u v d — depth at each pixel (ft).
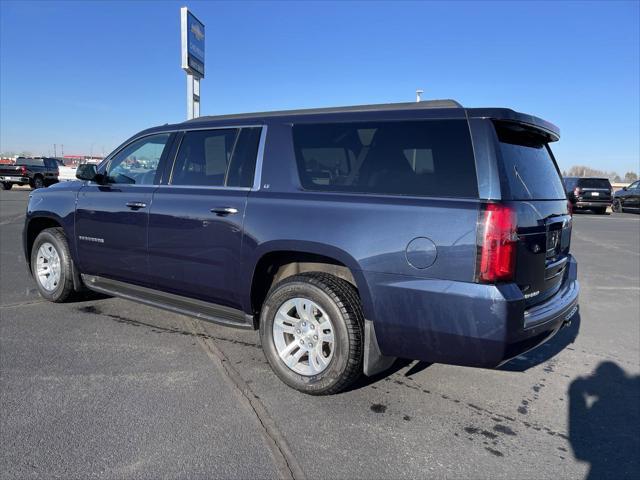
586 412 11.43
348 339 10.82
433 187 10.11
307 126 12.16
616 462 9.47
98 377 12.30
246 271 12.30
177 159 14.53
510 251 9.41
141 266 14.87
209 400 11.28
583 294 22.82
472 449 9.77
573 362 14.43
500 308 9.22
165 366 13.08
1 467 8.64
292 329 11.88
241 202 12.46
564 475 9.03
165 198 14.19
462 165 9.91
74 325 16.11
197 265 13.38
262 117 13.07
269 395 11.64
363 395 11.88
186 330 15.89
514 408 11.53
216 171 13.51
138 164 15.65
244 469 8.82
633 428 10.75
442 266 9.67
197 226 13.24
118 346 14.39
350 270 10.68
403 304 10.07
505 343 9.32
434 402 11.68
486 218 9.33
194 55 44.19
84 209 16.47
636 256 34.30
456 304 9.52
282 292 11.75
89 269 16.70
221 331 15.89
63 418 10.30
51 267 18.16
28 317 16.80
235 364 13.34
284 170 12.17
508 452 9.71
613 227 55.93
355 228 10.62
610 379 13.29
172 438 9.70
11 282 21.67
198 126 14.29
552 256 11.59
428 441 10.00
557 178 12.91
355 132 11.37
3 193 91.76
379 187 10.77
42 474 8.50
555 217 11.62
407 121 10.76
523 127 10.80
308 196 11.55
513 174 10.21
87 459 8.95
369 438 10.00
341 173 11.37
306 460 9.18
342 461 9.19
